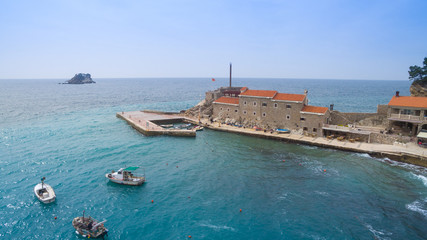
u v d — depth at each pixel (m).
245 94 79.50
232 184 42.09
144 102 161.25
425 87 75.12
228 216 33.47
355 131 61.72
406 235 29.64
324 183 42.31
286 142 65.12
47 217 32.97
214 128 79.06
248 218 33.06
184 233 30.27
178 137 70.69
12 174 45.09
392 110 61.69
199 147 61.59
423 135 53.56
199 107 98.25
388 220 32.47
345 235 29.77
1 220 32.09
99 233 29.17
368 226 31.31
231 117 84.25
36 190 38.12
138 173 46.31
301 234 30.02
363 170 47.22
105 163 50.94
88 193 39.06
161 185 41.84
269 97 73.69
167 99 181.25
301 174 45.72
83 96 198.88
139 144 63.81
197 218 33.06
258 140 67.44
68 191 39.56
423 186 41.03
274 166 49.44
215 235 29.92
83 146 61.53
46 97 187.00
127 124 87.25
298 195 38.56
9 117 99.88
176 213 34.12
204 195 38.69
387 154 52.50
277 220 32.62
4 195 37.91
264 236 29.73
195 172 46.81
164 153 57.16
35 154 55.31
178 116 97.12
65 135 71.81
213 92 97.81
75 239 29.27
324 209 34.94
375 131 61.94
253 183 42.38
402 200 37.09
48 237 29.42
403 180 43.16
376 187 40.88
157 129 74.25
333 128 64.38
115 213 34.12
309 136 66.94
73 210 34.62
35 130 77.44
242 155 55.78
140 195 38.72
